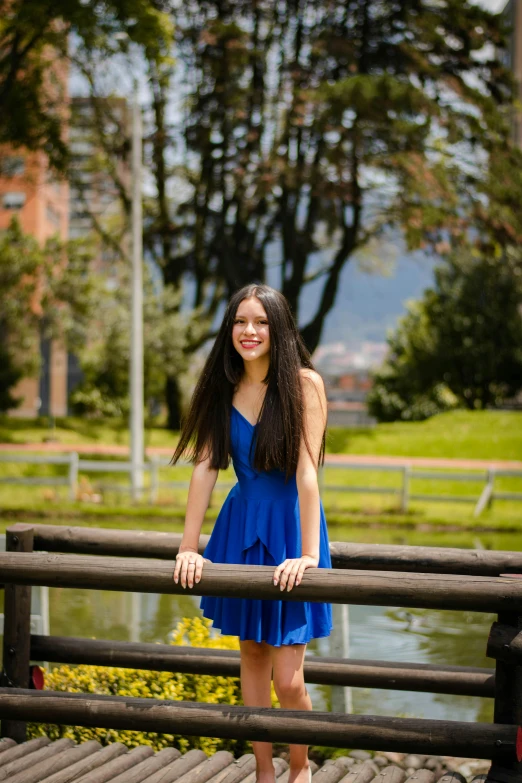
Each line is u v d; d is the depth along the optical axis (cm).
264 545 333
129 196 3095
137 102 1939
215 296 3522
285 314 339
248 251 3198
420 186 2531
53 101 2461
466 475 1784
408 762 494
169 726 338
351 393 7994
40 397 6216
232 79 2728
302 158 2814
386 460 2439
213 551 345
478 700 629
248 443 338
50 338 3425
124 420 3303
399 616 901
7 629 401
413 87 2428
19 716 355
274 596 317
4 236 3406
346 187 2645
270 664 349
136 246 1931
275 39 2822
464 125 2609
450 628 848
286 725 326
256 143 2812
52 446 2639
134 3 1870
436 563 386
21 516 1592
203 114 2822
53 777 362
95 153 2983
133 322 1909
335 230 3003
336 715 327
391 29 2723
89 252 3366
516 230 2617
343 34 2741
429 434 2878
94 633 782
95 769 378
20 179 2909
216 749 465
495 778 316
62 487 1905
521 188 2605
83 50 2256
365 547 393
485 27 2686
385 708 605
